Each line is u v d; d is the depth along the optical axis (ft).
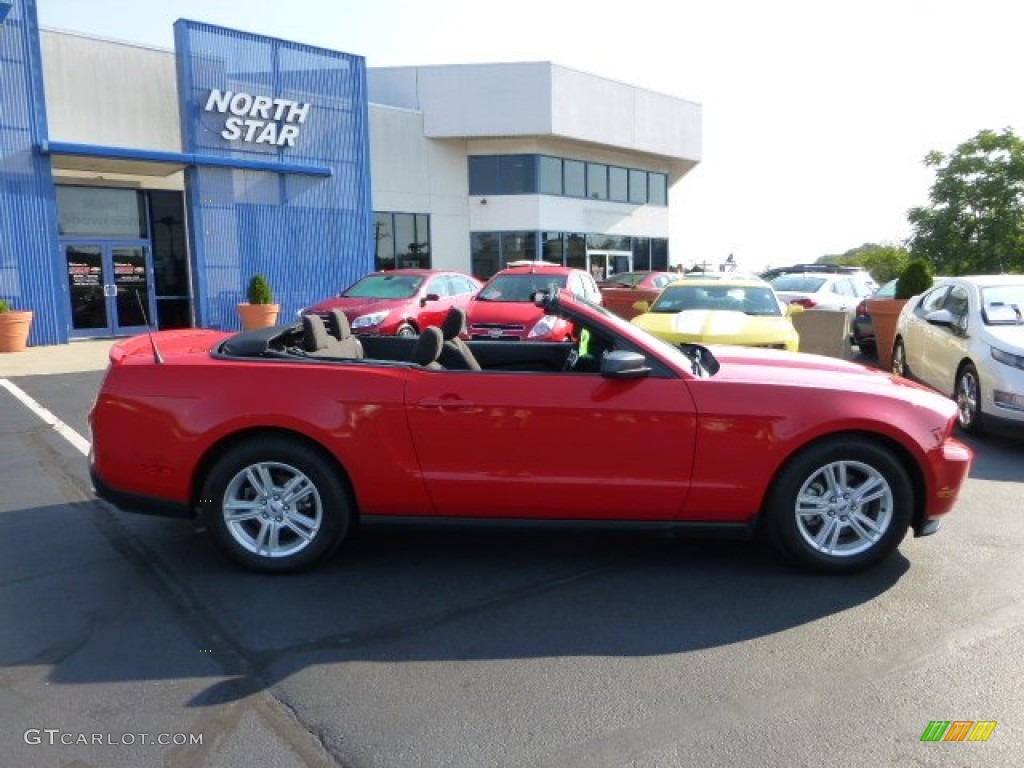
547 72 93.56
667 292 33.63
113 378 13.96
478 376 13.70
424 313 41.55
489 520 13.92
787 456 13.56
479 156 97.96
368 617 12.50
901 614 12.54
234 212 61.52
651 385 13.57
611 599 13.17
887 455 13.57
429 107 94.22
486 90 93.86
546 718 9.71
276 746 9.14
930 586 13.61
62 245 57.72
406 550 15.42
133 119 59.31
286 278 65.10
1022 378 23.30
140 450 13.80
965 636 11.80
